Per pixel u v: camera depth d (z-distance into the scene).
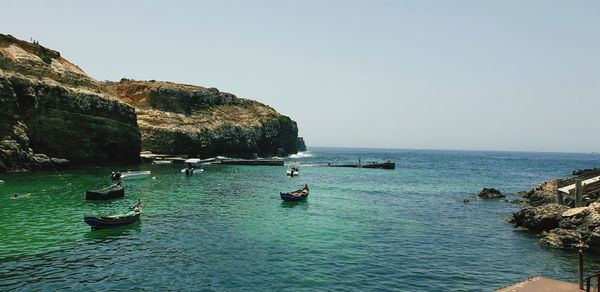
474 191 59.31
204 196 47.25
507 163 177.00
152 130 116.44
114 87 155.25
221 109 160.88
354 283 18.72
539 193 43.38
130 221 30.55
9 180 54.44
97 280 18.41
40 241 25.12
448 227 31.89
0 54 67.75
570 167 147.75
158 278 18.81
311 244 25.59
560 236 26.11
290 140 194.62
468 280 19.42
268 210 38.38
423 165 138.75
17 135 64.12
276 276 19.38
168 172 79.44
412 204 44.44
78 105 78.12
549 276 20.08
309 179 74.62
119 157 92.06
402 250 24.67
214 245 24.89
